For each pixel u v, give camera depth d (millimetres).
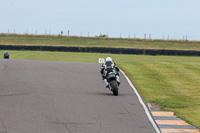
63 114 39062
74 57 166250
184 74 80812
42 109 40938
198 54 192250
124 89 58938
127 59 161875
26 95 48969
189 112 46094
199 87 66938
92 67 84875
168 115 43562
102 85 61844
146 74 78500
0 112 38219
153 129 34844
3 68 76688
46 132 31719
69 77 68312
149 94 57688
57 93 51844
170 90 62969
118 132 32938
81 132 32312
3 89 53062
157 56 187250
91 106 44000
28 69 76500
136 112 42125
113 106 44719
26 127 33000
